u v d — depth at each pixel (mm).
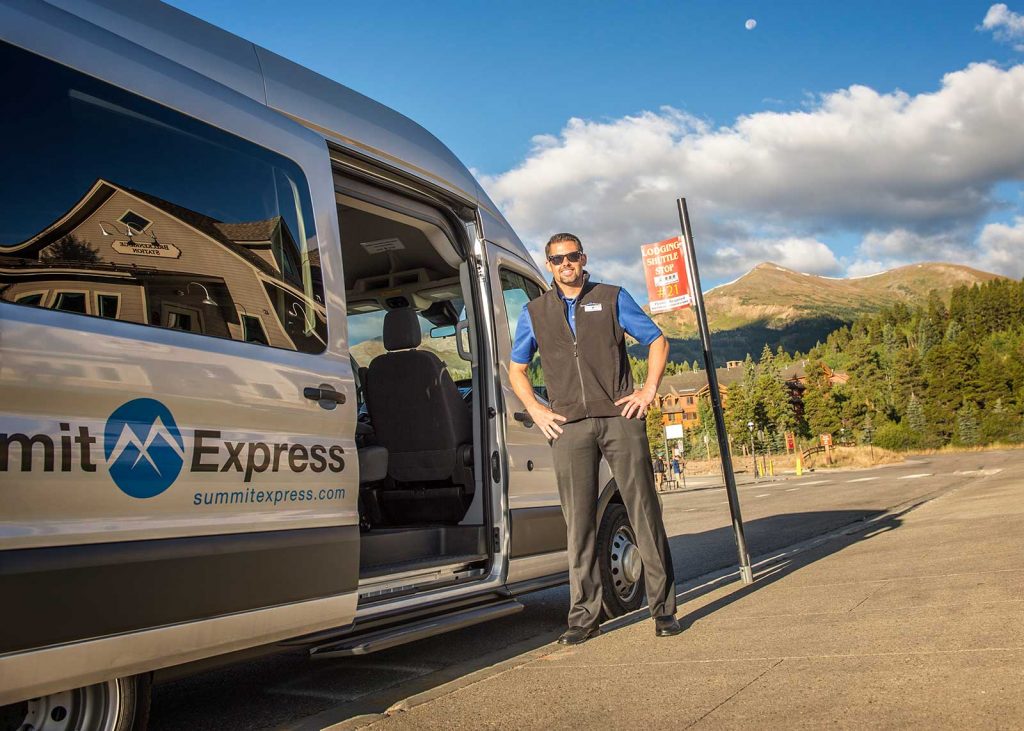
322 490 3287
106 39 2850
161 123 2941
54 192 2566
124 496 2574
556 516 5039
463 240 4836
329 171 3680
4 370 2328
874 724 2479
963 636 3395
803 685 2953
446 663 4332
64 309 2525
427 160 4562
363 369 5406
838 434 104438
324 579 3232
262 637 2967
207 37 3424
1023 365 94625
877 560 6047
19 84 2537
